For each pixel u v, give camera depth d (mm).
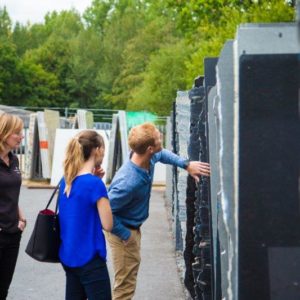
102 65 89500
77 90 89000
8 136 5348
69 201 4809
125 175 5254
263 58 2992
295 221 2975
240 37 3027
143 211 5430
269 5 19672
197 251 5168
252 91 2992
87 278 4785
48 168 18828
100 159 4969
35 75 84750
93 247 4766
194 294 5797
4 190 5371
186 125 7227
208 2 28453
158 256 9195
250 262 2992
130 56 69188
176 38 65438
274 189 2979
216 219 3939
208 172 4469
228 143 3129
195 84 5742
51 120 19312
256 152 2984
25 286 7629
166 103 52062
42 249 4863
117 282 5473
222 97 3150
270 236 2984
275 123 2979
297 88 2977
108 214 4785
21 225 5555
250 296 2996
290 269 2979
